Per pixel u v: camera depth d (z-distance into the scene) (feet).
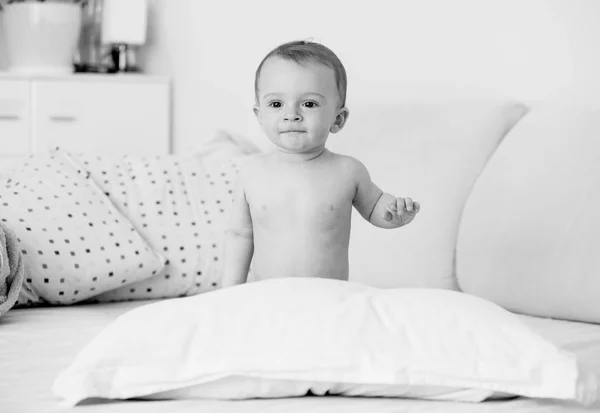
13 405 3.71
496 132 6.53
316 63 4.81
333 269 4.94
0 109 9.45
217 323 3.81
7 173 6.59
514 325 3.82
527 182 5.93
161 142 10.10
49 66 9.92
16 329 5.16
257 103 5.10
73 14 9.96
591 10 6.74
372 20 8.27
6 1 10.26
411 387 3.73
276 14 9.18
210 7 9.86
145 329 3.80
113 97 9.85
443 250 6.35
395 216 4.91
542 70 7.06
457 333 3.75
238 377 3.72
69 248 5.93
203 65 9.98
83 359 3.75
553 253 5.63
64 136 9.70
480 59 7.47
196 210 6.66
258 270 5.03
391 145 6.74
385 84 8.19
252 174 5.03
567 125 6.03
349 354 3.67
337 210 4.91
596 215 5.54
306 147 4.85
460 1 7.58
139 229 6.44
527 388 3.64
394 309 3.88
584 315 5.51
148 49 10.59
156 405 3.69
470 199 6.32
